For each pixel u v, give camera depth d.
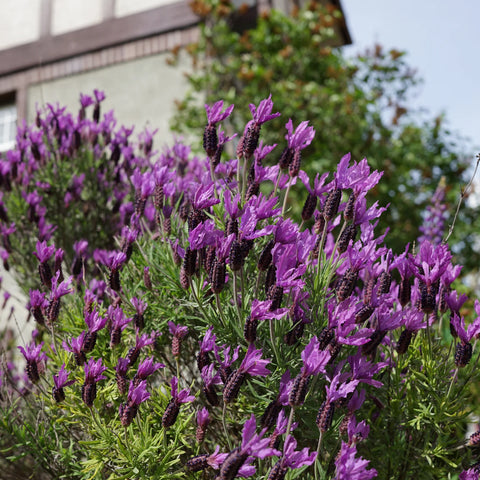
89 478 2.29
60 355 2.50
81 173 4.09
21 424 2.71
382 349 2.52
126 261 2.68
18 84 7.66
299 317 2.17
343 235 2.14
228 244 1.97
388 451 2.32
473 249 8.09
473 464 2.27
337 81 7.43
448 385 2.35
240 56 7.31
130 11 7.34
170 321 2.35
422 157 8.88
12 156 3.91
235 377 1.86
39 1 7.74
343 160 2.11
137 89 7.21
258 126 2.28
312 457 1.72
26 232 4.00
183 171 3.51
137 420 2.22
